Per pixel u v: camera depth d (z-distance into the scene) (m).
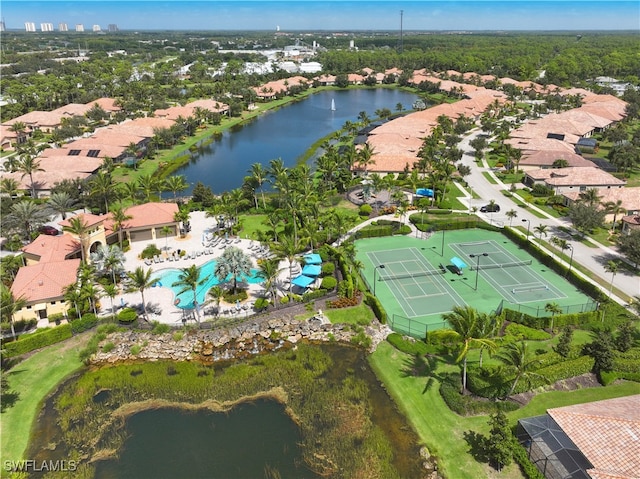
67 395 65.25
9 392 65.38
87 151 168.00
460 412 60.44
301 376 68.38
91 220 99.31
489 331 60.34
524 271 95.81
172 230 111.75
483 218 121.88
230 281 92.19
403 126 199.75
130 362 71.75
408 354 72.12
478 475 52.44
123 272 94.50
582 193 121.25
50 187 136.25
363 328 78.25
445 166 140.38
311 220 109.25
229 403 63.66
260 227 117.00
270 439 57.62
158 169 167.62
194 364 71.12
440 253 104.00
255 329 78.06
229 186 154.75
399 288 89.81
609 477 44.28
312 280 87.75
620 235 102.12
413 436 57.88
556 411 52.03
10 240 105.25
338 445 56.72
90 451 56.53
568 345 68.25
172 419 61.06
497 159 174.25
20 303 75.25
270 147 199.75
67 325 75.81
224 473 53.03
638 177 150.88
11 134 190.62
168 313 82.56
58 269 84.50
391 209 126.00
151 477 52.78
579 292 87.69
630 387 64.50
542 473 51.28
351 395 64.44
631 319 78.19
